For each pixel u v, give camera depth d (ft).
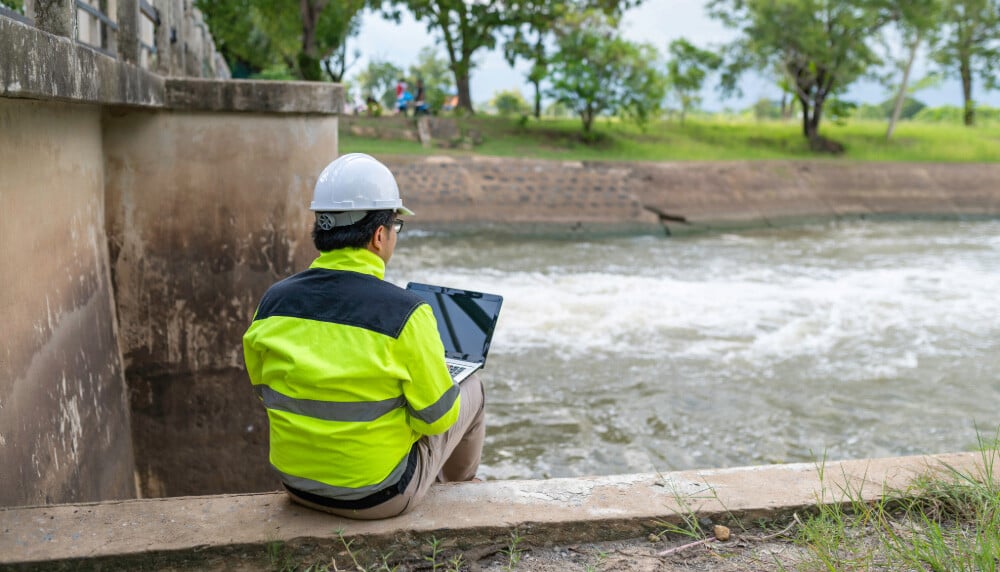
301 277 7.94
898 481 9.71
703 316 36.27
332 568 8.19
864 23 90.99
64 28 10.43
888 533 8.72
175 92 17.08
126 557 7.86
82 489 13.62
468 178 69.67
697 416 24.27
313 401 7.61
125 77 13.44
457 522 8.52
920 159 94.12
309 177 18.30
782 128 108.37
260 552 8.10
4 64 7.84
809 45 91.35
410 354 7.59
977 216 79.82
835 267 50.31
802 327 34.45
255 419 18.81
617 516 8.76
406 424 8.09
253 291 18.33
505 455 21.26
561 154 84.28
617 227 67.87
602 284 43.50
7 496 10.08
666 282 44.39
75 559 7.77
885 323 35.42
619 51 90.43
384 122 89.45
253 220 18.15
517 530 8.54
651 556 8.49
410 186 67.67
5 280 10.60
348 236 7.75
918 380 27.71
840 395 26.16
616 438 22.57
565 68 89.45
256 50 97.86
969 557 7.88
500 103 149.59
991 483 9.32
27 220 11.65
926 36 96.12
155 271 17.71
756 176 79.41
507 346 31.27
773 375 28.17
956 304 39.22
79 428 13.80
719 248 59.26
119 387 17.25
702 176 77.25
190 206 17.76
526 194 69.72
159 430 18.28
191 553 7.99
